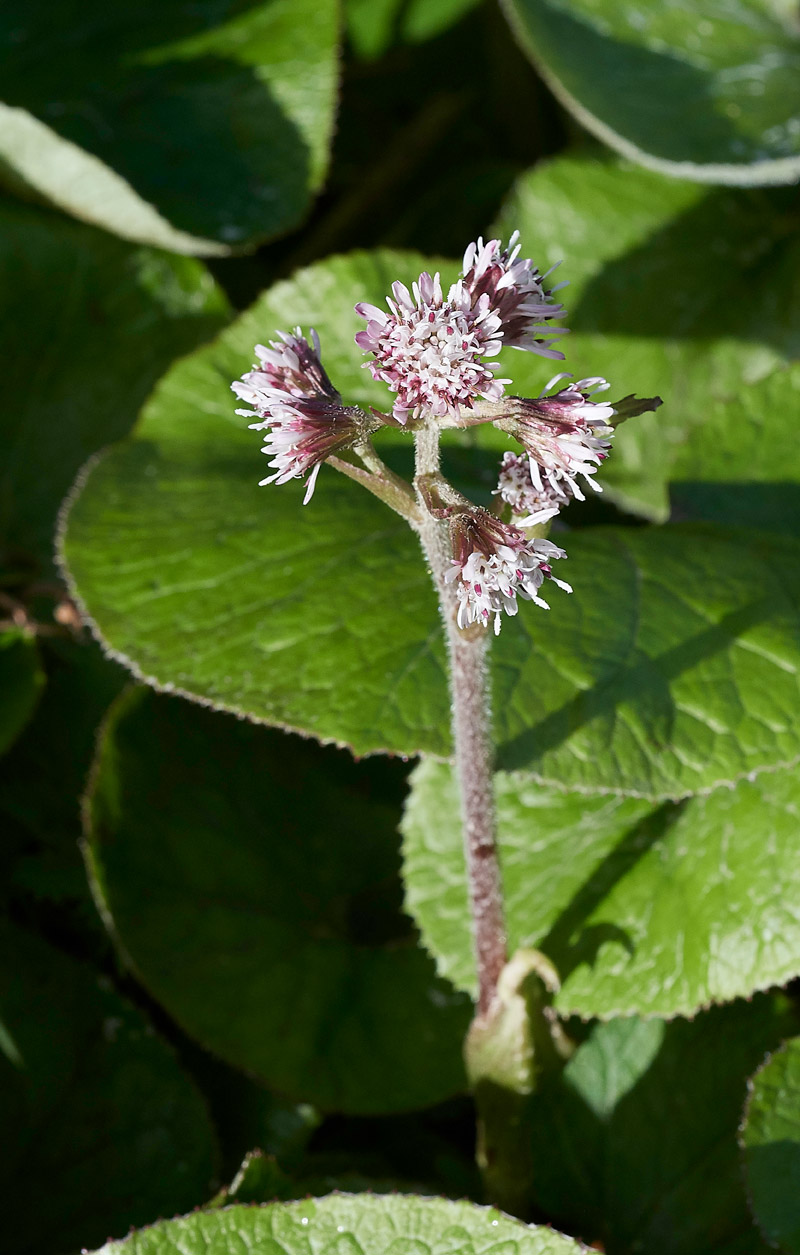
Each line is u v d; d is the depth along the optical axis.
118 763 0.65
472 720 0.57
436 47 0.87
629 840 0.62
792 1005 0.62
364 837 0.67
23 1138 0.63
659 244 0.70
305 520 0.62
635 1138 0.62
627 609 0.60
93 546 0.62
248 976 0.64
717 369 0.69
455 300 0.54
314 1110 0.64
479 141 0.85
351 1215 0.57
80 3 0.73
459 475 0.64
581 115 0.69
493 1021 0.59
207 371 0.66
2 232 0.70
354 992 0.65
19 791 0.67
